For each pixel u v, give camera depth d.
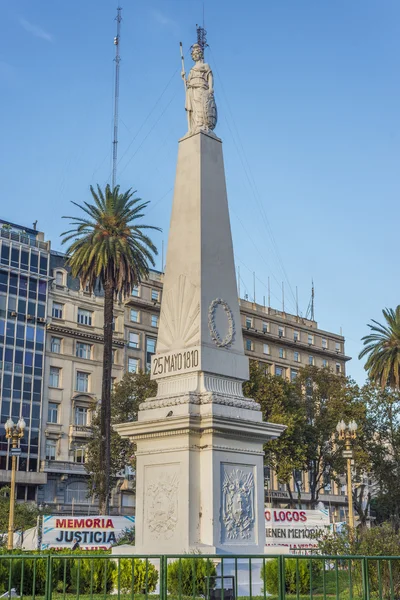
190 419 18.47
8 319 75.88
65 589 12.73
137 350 86.38
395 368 59.47
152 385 61.53
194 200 20.95
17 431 41.09
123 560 14.61
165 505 18.73
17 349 75.88
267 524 38.41
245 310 100.50
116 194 52.41
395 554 20.42
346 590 15.00
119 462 60.75
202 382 19.34
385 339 60.84
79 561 12.33
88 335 82.06
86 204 51.59
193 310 20.02
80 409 80.19
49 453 76.50
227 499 18.53
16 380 75.12
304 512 39.22
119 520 37.84
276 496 91.75
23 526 50.62
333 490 100.94
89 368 81.69
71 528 37.31
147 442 19.64
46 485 75.44
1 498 55.50
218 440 18.67
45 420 76.81
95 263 50.09
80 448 78.19
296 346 106.06
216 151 21.80
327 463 68.06
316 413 68.88
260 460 19.59
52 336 79.69
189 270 20.45
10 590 12.80
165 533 18.56
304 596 14.41
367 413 65.69
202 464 18.61
